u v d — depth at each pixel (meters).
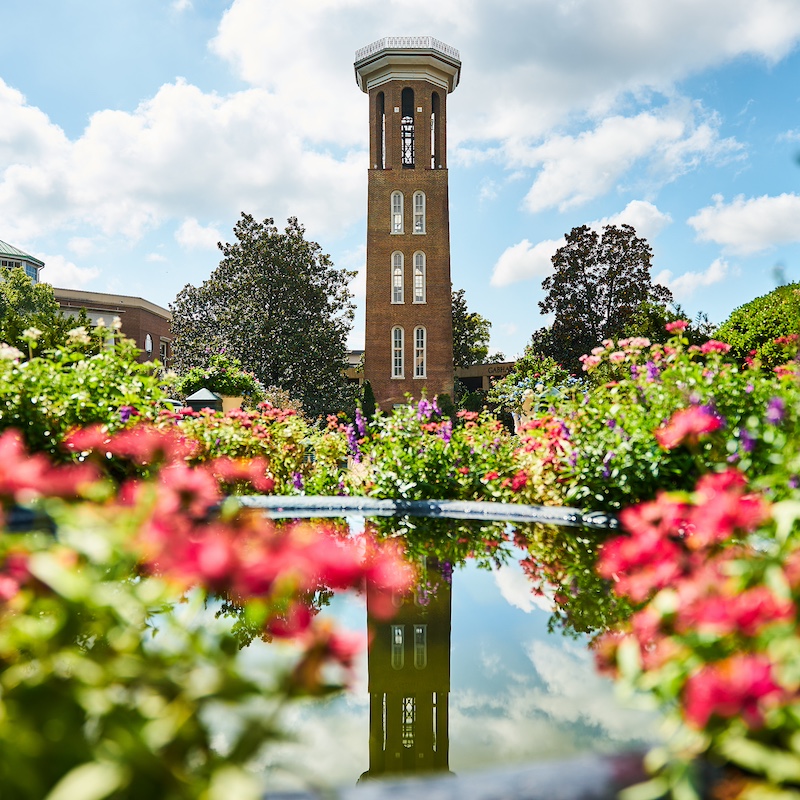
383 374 29.14
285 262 30.73
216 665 1.04
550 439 4.84
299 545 1.09
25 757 0.85
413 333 29.36
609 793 1.04
